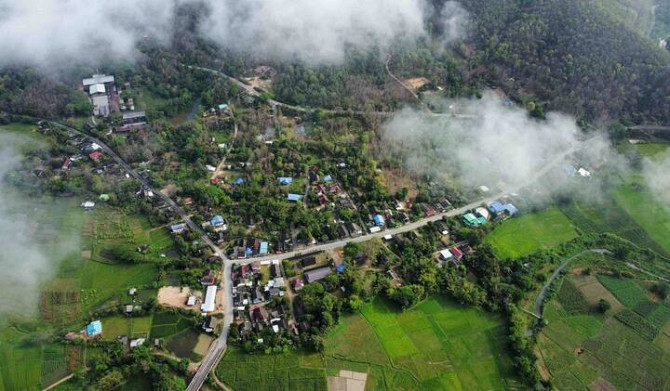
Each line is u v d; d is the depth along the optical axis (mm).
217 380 119062
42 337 125188
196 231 159750
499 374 124688
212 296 138250
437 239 161875
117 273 145875
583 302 143875
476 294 140625
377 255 154250
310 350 126375
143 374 119312
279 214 165250
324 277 145875
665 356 130750
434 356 127875
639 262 159500
